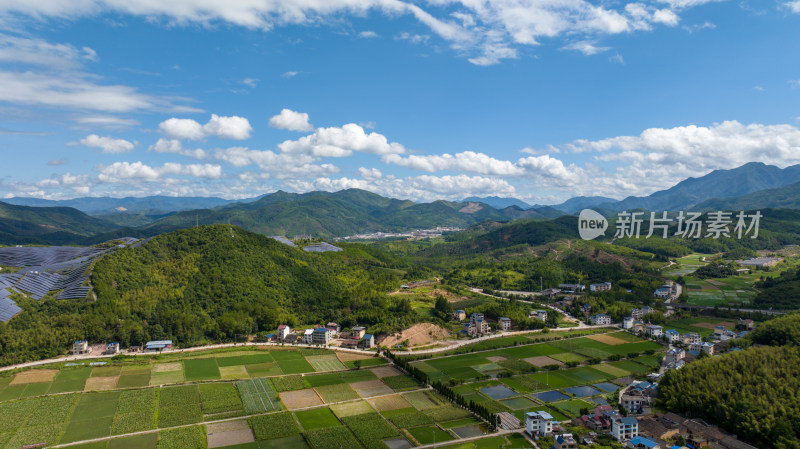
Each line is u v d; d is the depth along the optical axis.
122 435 149.00
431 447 141.12
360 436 147.50
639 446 138.62
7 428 153.25
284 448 141.12
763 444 139.50
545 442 142.00
